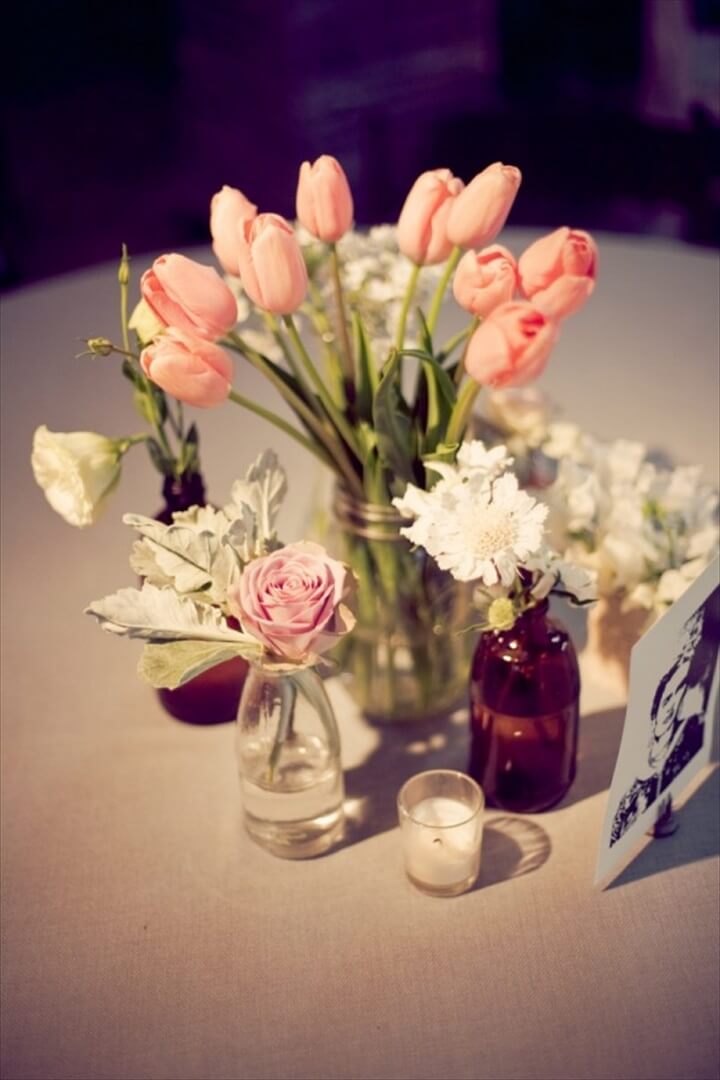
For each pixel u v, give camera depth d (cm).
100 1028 74
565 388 128
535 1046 72
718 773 88
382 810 87
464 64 309
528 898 80
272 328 86
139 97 326
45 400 132
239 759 81
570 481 92
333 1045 72
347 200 80
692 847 83
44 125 317
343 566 73
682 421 122
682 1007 73
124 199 303
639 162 164
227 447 121
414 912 79
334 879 82
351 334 94
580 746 91
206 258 157
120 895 82
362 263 94
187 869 83
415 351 77
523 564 77
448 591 88
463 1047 72
